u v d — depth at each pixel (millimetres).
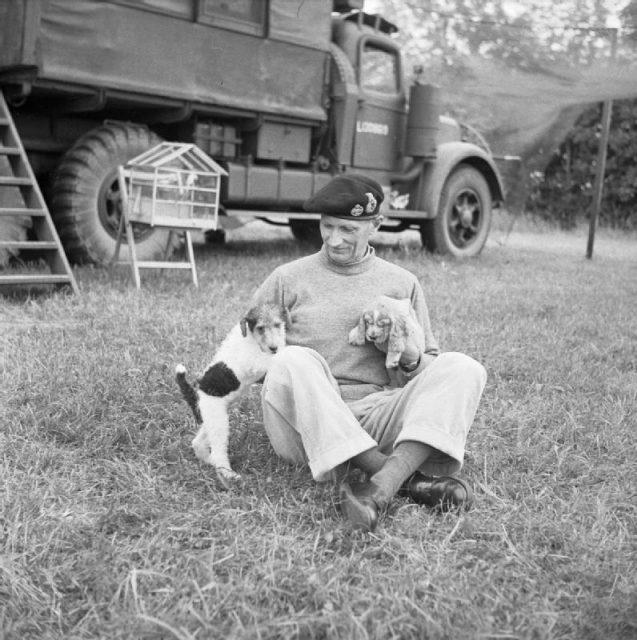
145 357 4820
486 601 2385
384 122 10406
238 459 3389
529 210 21594
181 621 2232
